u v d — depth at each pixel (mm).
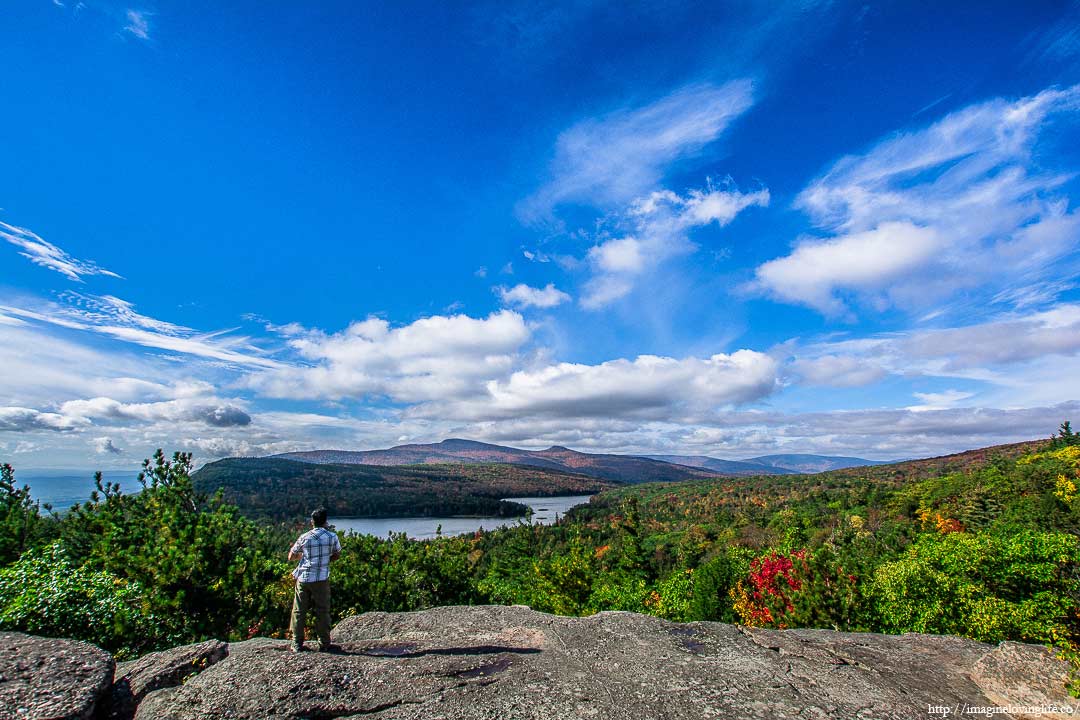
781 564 20203
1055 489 51812
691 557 62500
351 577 18562
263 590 13688
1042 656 7590
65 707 5633
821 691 7113
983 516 52781
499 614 10766
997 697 7145
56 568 9852
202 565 12023
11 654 6602
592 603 32812
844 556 19656
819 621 17703
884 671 8062
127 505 15047
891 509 77500
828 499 112438
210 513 14289
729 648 8805
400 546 21422
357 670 7027
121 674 7121
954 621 15914
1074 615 7750
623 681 7172
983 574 16891
